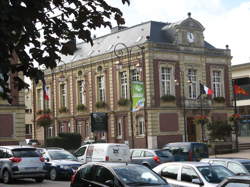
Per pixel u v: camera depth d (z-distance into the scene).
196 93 51.94
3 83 6.59
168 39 51.12
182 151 26.47
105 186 11.98
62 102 60.62
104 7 6.96
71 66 58.84
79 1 6.85
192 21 51.81
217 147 48.53
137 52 48.91
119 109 51.12
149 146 47.25
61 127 60.53
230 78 55.38
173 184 13.88
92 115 37.53
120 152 24.36
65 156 25.52
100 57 54.03
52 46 6.86
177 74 50.09
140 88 40.75
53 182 23.45
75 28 7.00
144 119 48.16
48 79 62.88
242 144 52.59
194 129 51.25
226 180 8.29
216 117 53.19
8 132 37.00
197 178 13.31
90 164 13.02
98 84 54.62
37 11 6.29
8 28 6.10
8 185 21.94
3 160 22.84
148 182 11.91
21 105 37.75
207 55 53.09
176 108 49.47
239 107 66.88
